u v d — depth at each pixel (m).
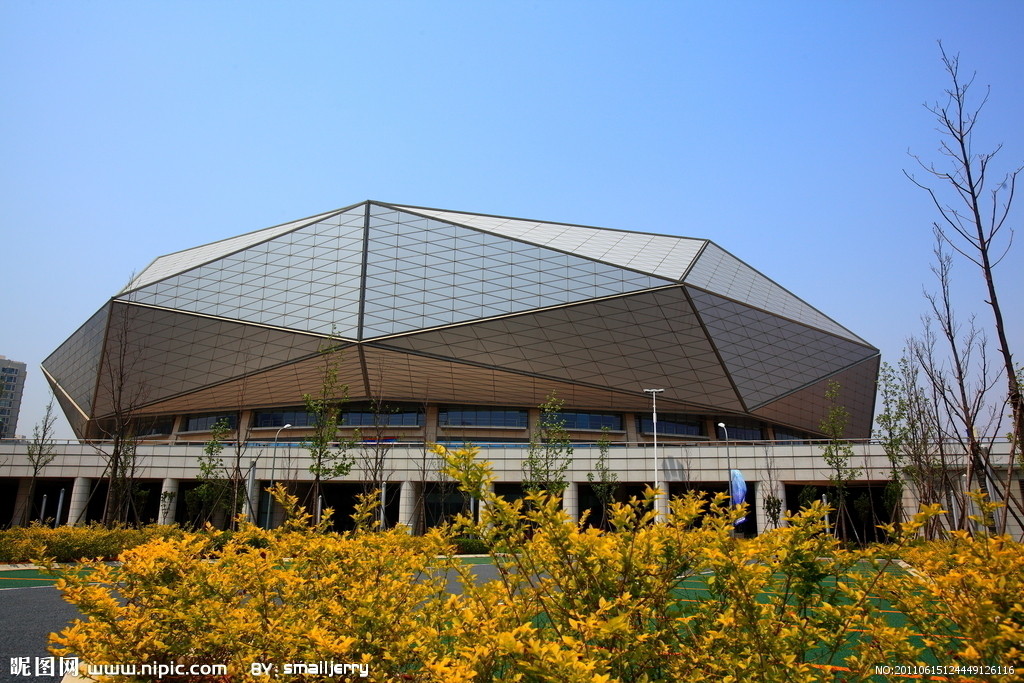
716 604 5.53
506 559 6.41
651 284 49.69
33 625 12.93
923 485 28.84
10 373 133.50
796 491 49.94
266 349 51.88
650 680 5.17
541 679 4.68
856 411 65.56
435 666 4.73
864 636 6.25
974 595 5.37
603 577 5.35
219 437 41.72
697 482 45.22
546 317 49.44
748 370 53.72
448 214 59.09
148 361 55.31
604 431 55.09
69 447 48.41
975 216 10.23
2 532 25.44
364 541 7.20
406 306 50.38
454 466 5.64
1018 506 9.86
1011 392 9.66
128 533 27.83
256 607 6.39
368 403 54.72
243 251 55.81
